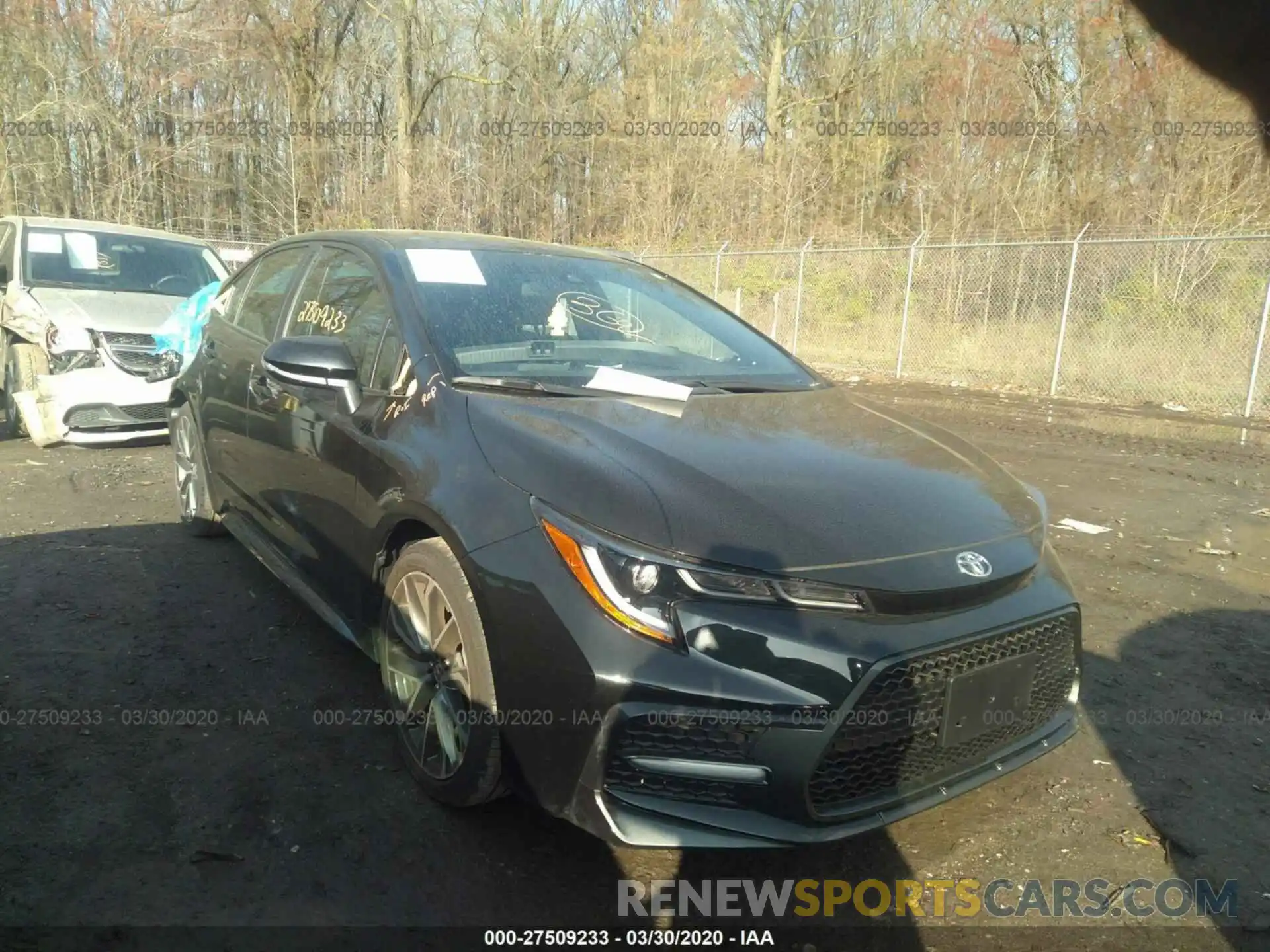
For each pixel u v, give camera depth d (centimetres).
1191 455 802
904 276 1482
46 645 352
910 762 225
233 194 2397
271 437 359
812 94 2558
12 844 237
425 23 2469
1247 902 237
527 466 240
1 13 1844
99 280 732
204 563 448
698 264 1786
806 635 209
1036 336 1311
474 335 310
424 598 263
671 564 210
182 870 231
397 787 270
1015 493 280
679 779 210
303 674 338
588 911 224
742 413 301
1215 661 382
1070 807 278
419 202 2350
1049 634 250
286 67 2369
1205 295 1179
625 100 2505
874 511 239
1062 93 1852
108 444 700
